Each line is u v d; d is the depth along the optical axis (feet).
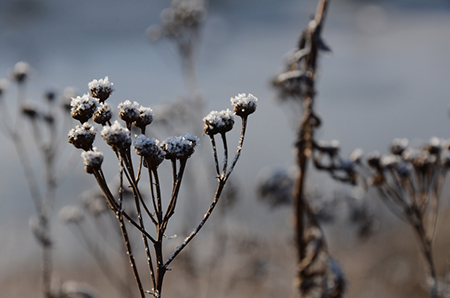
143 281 20.72
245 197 19.79
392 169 9.23
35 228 12.01
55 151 13.14
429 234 9.20
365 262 18.76
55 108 13.71
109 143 4.86
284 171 13.44
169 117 17.22
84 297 11.56
